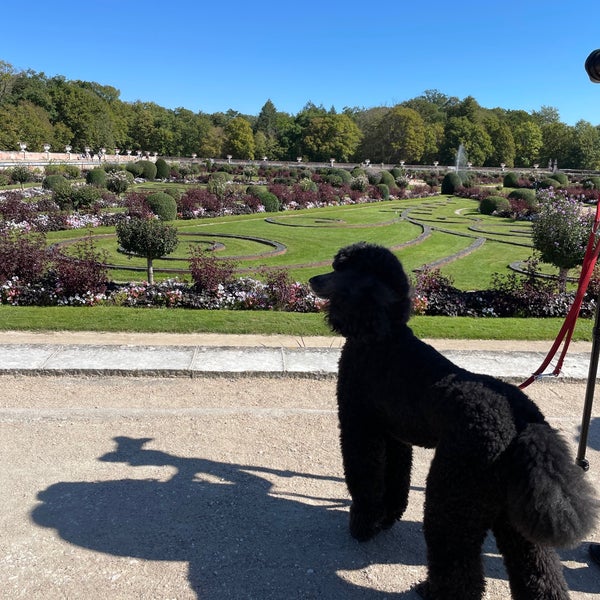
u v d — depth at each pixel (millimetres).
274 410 5199
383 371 2844
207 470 4125
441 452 2408
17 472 4008
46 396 5340
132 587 2914
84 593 2863
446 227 23109
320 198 32844
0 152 60156
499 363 6469
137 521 3479
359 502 3262
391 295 2756
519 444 2195
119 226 10148
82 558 3125
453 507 2355
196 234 18453
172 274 12234
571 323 3199
